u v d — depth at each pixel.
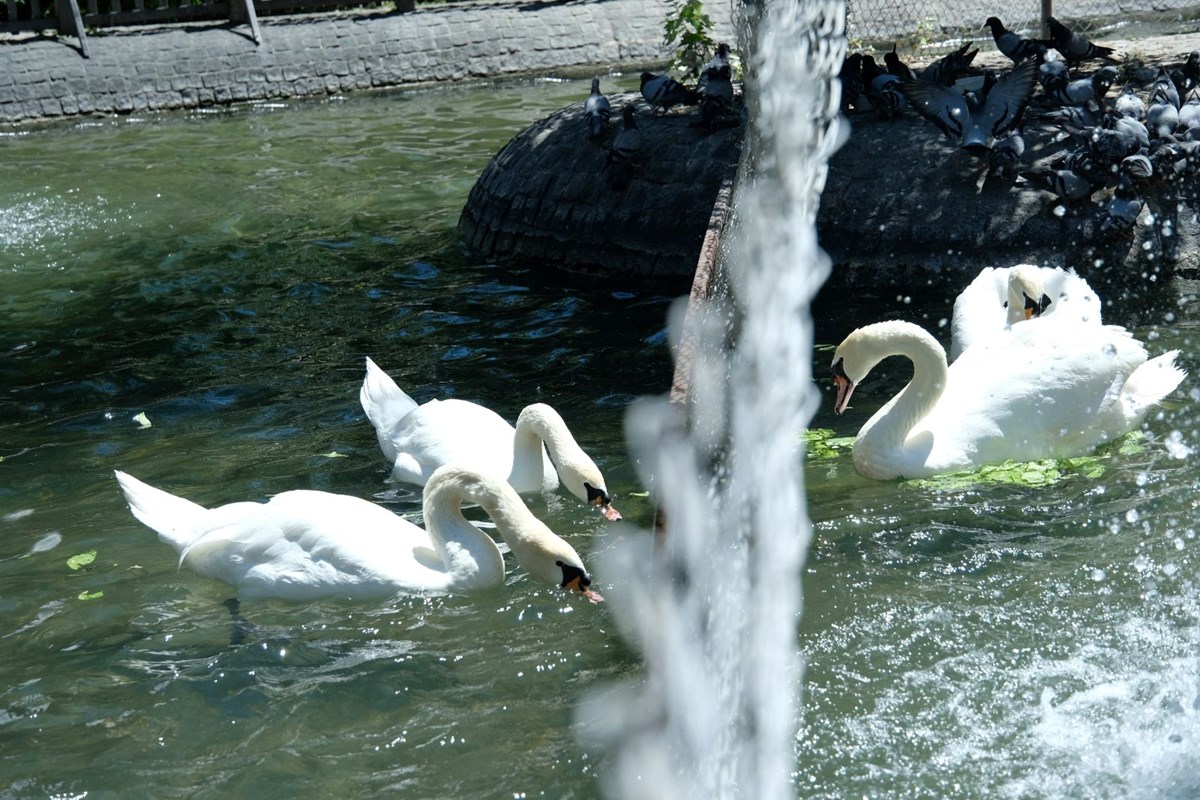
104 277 14.28
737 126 14.03
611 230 13.57
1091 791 5.18
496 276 13.59
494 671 6.22
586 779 5.32
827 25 5.72
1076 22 25.31
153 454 9.20
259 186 18.27
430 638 6.56
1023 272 9.55
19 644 6.67
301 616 6.86
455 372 10.70
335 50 26.22
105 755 5.69
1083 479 7.91
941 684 5.89
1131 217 11.37
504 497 7.00
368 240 15.25
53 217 17.06
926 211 12.35
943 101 12.52
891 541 7.23
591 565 7.29
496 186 14.83
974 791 5.21
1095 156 11.55
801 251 5.87
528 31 27.00
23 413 10.27
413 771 5.48
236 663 6.37
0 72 24.55
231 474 8.75
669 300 12.44
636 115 14.87
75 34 25.73
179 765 5.61
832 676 5.98
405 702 6.00
